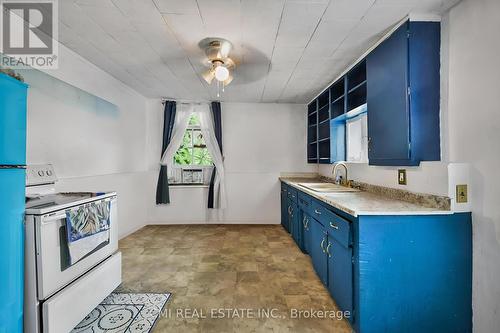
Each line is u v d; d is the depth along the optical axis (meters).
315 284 2.34
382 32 2.13
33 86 2.17
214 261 2.89
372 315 1.61
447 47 1.79
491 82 1.49
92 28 2.13
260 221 4.66
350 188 2.91
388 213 1.60
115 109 3.49
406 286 1.62
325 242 2.18
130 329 1.72
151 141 4.54
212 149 4.51
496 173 1.48
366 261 1.61
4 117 1.31
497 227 1.48
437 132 1.85
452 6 1.75
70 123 2.62
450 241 1.62
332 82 3.44
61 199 1.81
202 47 2.46
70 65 2.59
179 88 3.84
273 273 2.57
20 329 1.40
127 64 2.91
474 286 1.61
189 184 4.61
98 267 1.92
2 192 1.30
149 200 4.51
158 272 2.60
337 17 1.91
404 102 1.87
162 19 1.97
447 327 1.62
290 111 4.70
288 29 2.10
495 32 1.46
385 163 2.14
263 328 1.73
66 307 1.56
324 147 3.86
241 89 3.83
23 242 1.42
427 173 1.81
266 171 4.69
